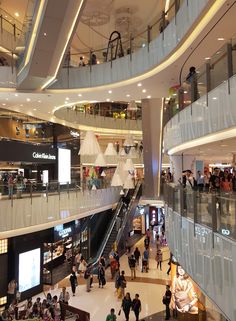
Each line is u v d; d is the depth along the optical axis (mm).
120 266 23109
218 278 6965
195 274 8680
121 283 17297
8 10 18047
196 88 10633
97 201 23812
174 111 13625
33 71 12852
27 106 20828
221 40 11203
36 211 16828
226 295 6496
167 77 15477
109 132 32000
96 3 19375
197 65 13773
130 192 28469
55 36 10578
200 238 8250
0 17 16422
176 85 16344
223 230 6828
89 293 18312
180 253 10320
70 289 19062
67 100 19359
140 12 20344
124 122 32906
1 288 16578
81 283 20062
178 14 11617
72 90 17578
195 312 14125
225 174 10977
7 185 15398
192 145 12156
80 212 21172
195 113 10578
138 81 16094
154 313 15508
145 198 27094
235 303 6039
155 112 20781
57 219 18484
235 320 6035
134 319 14867
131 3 19375
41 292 18656
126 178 25172
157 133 22109
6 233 15070
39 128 24359
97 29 22141
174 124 13148
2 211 14898
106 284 19859
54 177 25516
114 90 17641
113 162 33375
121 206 27266
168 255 25625
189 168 16938
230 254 6305
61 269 22266
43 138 24719
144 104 20453
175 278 14664
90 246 27094
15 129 22172
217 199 7141
